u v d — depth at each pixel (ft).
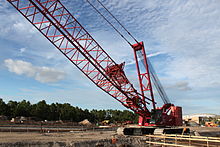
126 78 106.11
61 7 88.12
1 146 52.42
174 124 112.37
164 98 115.65
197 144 75.97
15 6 80.74
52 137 76.23
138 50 115.14
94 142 71.05
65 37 90.07
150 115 111.65
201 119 445.78
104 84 105.81
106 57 102.53
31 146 56.90
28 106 316.60
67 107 364.79
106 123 288.30
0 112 278.87
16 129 106.32
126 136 92.38
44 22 86.43
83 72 100.37
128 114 449.48
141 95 110.52
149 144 77.25
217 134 156.04
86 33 96.27
